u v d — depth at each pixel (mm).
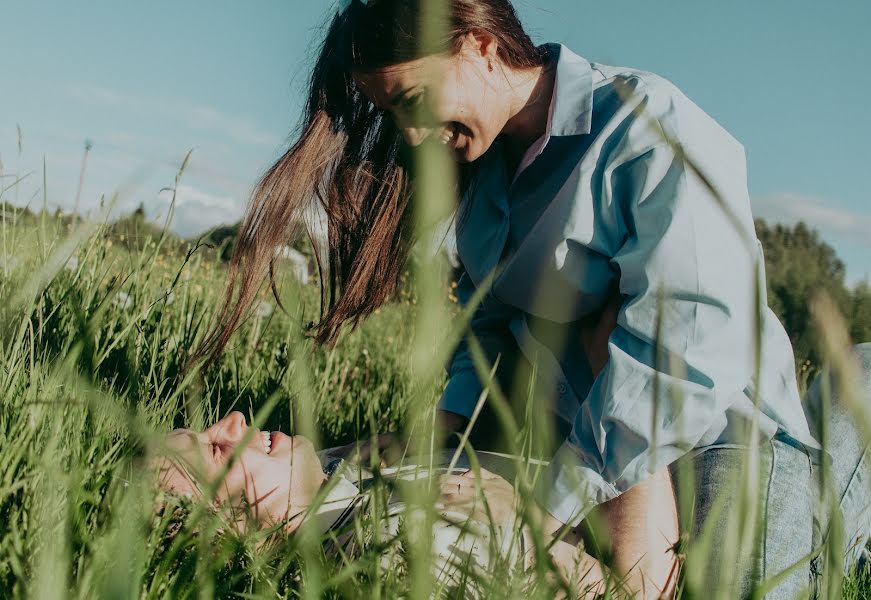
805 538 1672
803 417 1807
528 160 1920
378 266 1955
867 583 1844
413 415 682
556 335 2000
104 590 890
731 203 1751
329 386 2969
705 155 1755
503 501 1582
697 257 1688
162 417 1746
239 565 1226
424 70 1579
